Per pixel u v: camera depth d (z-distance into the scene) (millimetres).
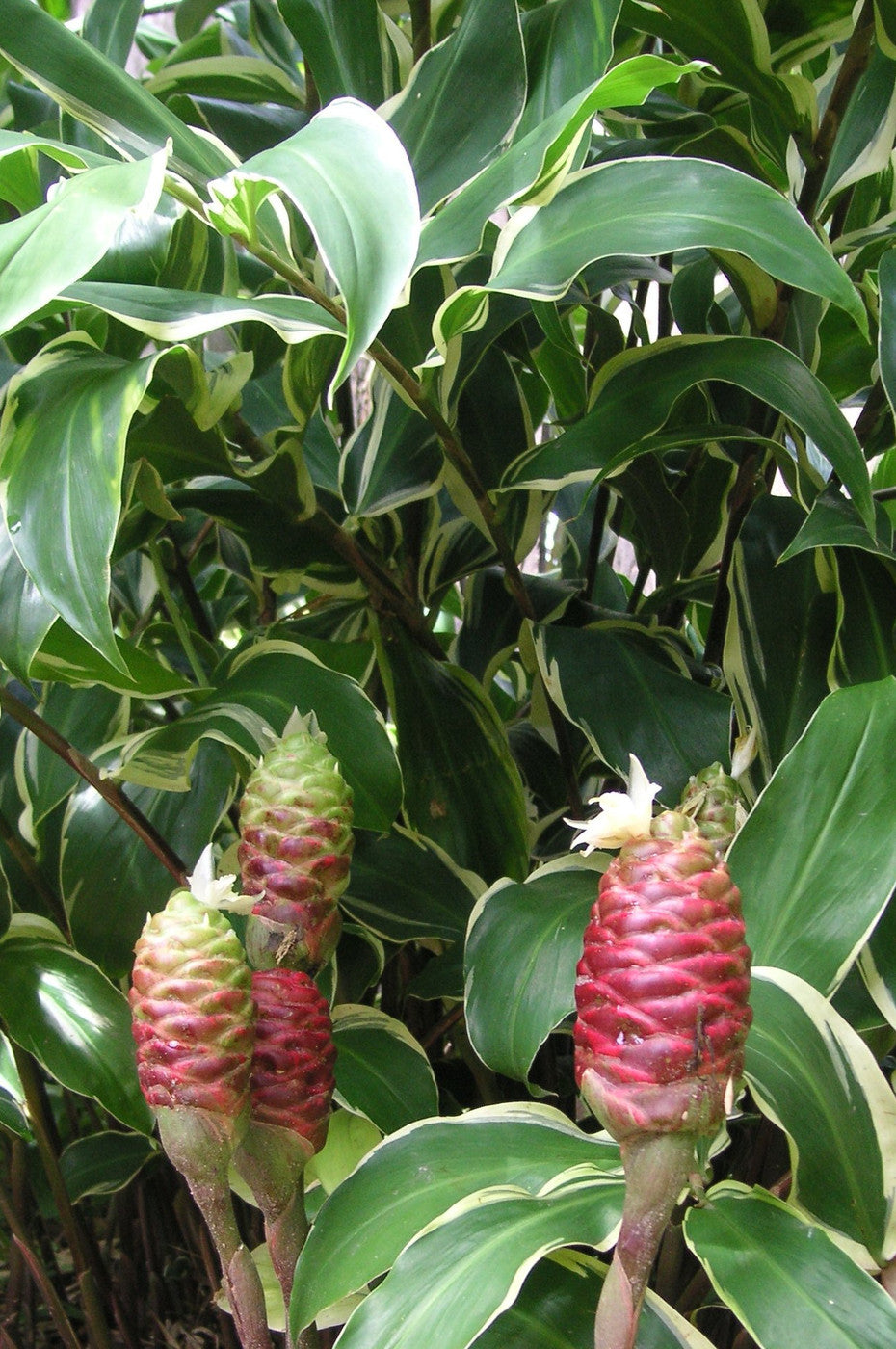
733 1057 722
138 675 970
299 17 1027
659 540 1073
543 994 862
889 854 821
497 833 1014
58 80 878
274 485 969
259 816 821
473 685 1030
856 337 1134
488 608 1189
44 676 966
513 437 1074
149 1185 1310
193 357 869
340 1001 1000
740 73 974
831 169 1023
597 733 947
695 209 829
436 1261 763
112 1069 943
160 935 769
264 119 1141
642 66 798
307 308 873
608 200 854
